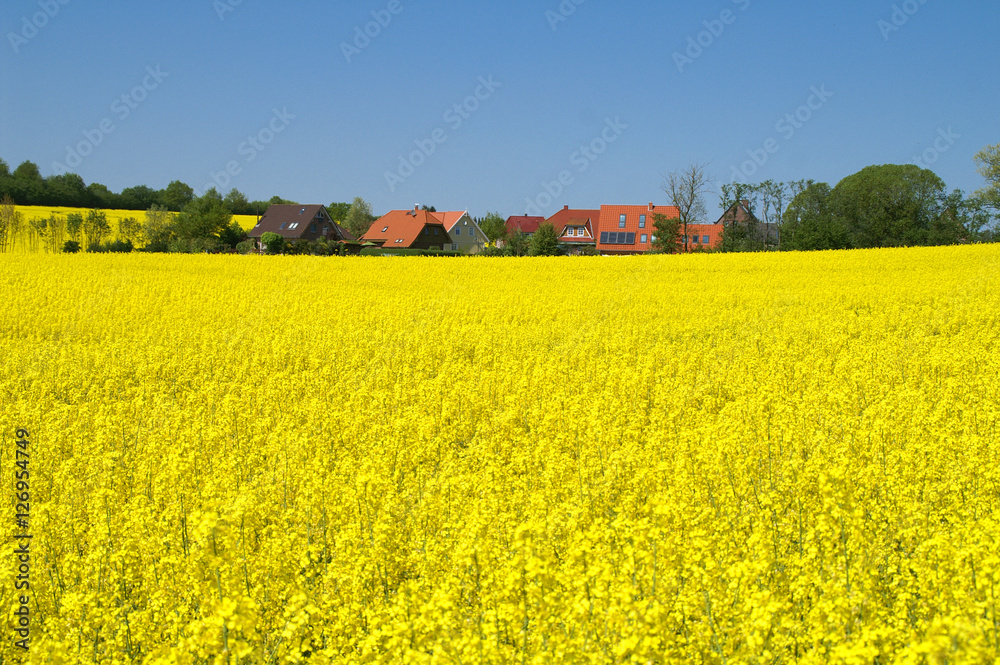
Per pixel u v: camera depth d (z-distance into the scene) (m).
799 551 5.80
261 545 6.21
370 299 27.20
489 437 10.45
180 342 19.11
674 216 92.88
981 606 4.22
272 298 26.77
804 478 6.70
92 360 16.14
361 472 7.23
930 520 6.34
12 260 38.06
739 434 8.98
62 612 5.18
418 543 6.05
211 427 10.01
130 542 5.91
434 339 19.33
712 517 6.18
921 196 73.50
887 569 5.46
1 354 16.88
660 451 8.80
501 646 4.28
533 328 21.53
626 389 13.09
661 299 27.50
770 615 4.29
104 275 33.03
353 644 4.84
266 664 4.65
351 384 13.81
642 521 5.11
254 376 14.88
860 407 12.06
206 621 4.21
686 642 4.50
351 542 5.80
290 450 8.96
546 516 6.29
